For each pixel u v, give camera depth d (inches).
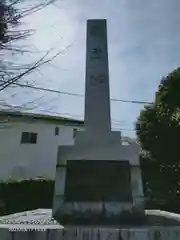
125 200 281.6
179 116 498.3
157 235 211.9
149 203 542.6
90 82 331.9
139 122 597.3
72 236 210.5
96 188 288.4
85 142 306.5
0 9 123.6
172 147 529.3
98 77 333.4
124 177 292.4
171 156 534.3
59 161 299.3
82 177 293.3
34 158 725.3
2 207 599.8
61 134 762.8
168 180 544.1
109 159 299.1
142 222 261.3
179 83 529.0
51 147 744.3
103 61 340.5
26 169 714.2
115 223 253.6
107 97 326.0
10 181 634.2
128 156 300.7
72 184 290.4
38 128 740.7
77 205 279.3
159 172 554.3
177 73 540.4
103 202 280.1
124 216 269.1
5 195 611.5
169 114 534.6
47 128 750.5
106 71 336.5
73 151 302.8
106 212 271.6
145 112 586.9
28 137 730.2
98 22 357.7
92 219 264.7
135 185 288.5
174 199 534.9
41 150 735.1
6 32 126.4
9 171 700.7
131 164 297.1
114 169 295.3
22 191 622.8
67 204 280.7
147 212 356.5
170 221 271.0
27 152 723.4
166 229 218.8
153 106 582.9
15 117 151.5
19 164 712.4
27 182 631.8
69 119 781.3
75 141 307.6
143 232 212.1
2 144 709.9
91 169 295.9
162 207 536.4
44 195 632.4
